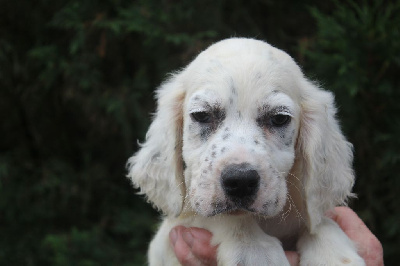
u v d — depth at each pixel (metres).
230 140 0.53
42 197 0.96
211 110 0.54
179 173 0.58
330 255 0.54
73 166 1.00
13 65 0.95
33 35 0.97
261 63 0.55
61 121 1.02
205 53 0.58
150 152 0.59
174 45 0.90
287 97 0.55
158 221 0.92
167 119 0.58
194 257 0.55
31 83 0.97
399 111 0.83
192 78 0.57
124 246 0.95
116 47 0.93
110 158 1.00
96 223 0.98
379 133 0.83
